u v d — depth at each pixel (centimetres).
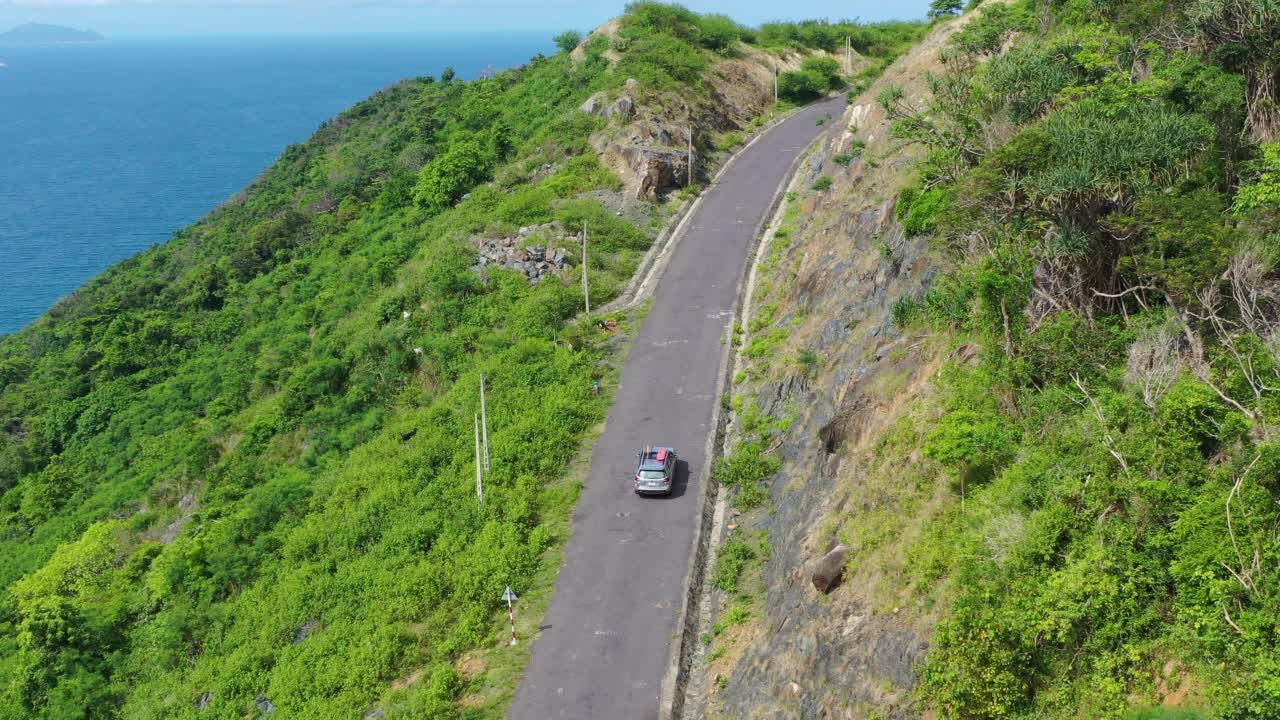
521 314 4169
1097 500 1603
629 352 3769
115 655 3278
